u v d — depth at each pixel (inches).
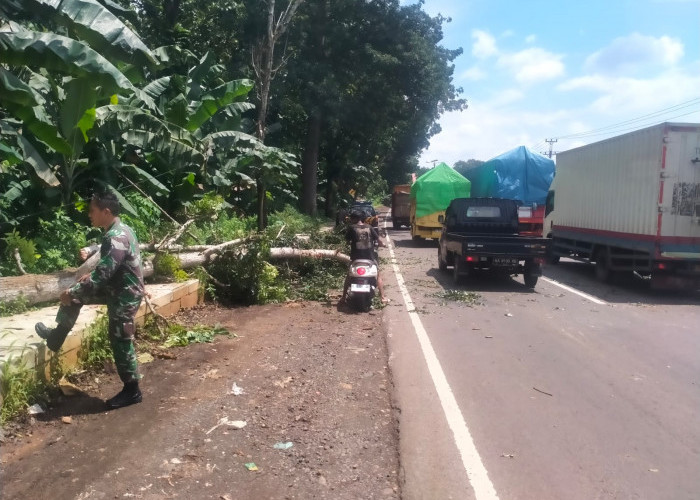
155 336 284.5
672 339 332.8
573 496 153.6
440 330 347.6
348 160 1646.2
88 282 189.2
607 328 362.0
